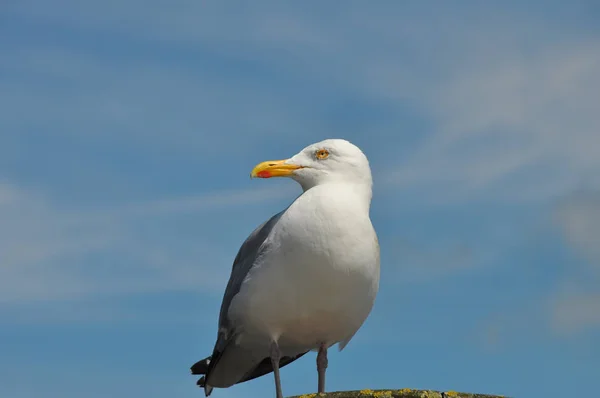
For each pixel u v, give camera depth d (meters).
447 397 7.89
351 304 10.23
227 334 10.88
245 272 10.58
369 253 10.12
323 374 10.92
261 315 10.30
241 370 11.77
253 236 10.80
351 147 10.76
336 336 10.73
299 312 10.19
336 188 10.40
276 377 10.38
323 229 9.94
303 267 9.95
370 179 10.81
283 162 10.84
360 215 10.17
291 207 10.26
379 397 7.89
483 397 7.88
